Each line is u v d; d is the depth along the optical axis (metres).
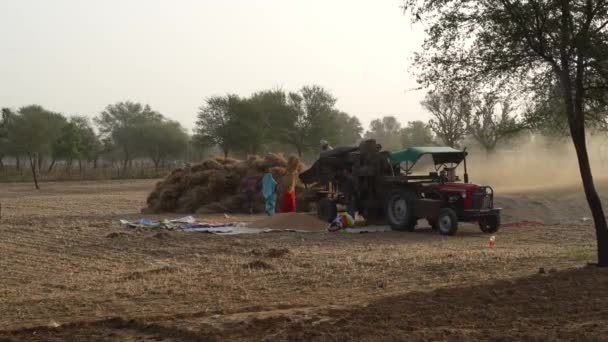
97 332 7.87
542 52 10.82
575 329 7.48
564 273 10.73
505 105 11.30
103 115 109.94
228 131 62.81
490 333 7.44
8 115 63.28
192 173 29.22
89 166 99.06
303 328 7.68
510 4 10.75
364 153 20.73
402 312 8.44
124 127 104.75
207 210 27.17
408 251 14.86
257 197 27.83
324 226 20.39
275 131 64.50
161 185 29.41
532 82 10.98
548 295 9.27
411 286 10.51
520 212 22.12
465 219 18.52
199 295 10.18
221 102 63.69
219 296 10.08
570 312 8.38
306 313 8.44
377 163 20.44
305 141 65.12
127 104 110.56
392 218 19.88
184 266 13.29
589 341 7.05
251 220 23.84
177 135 99.69
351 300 9.49
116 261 14.30
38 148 63.88
